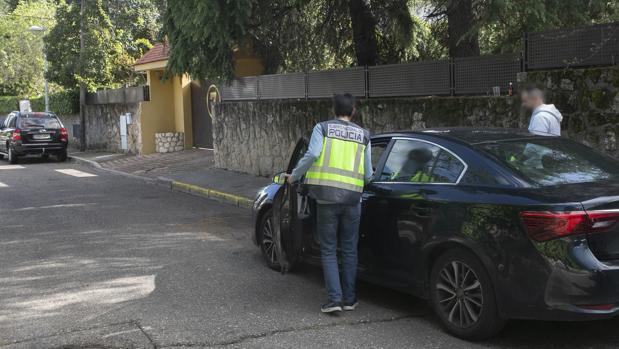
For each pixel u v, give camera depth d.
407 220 4.90
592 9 8.71
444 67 9.31
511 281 4.13
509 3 7.82
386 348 4.44
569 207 3.94
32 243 8.30
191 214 10.61
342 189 5.02
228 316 5.21
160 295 5.85
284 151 13.14
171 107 22.03
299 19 13.91
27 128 21.66
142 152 21.62
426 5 12.45
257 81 14.12
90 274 6.66
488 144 4.79
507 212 4.17
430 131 5.28
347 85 11.24
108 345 4.58
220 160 15.91
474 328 4.44
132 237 8.62
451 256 4.58
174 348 4.50
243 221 9.88
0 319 5.23
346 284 5.27
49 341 4.68
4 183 15.59
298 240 5.54
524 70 8.06
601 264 3.93
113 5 25.73
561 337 4.59
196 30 10.30
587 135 7.27
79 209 11.23
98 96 24.81
